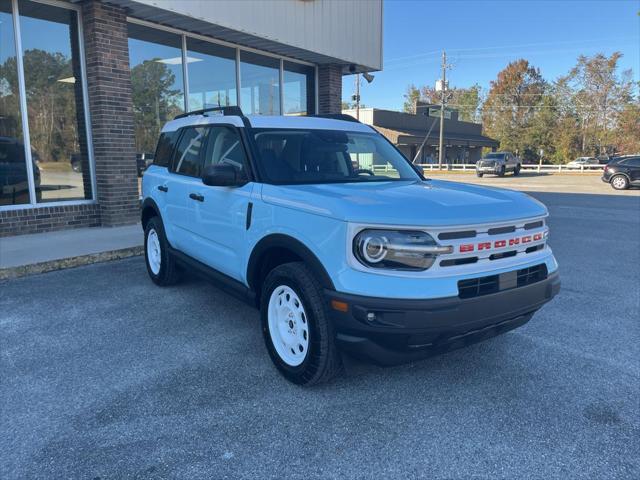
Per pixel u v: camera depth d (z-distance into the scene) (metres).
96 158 8.98
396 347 2.99
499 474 2.56
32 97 8.40
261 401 3.27
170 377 3.60
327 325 3.17
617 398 3.34
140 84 9.72
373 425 3.00
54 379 3.56
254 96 12.02
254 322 4.73
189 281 6.10
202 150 4.79
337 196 3.27
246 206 3.84
